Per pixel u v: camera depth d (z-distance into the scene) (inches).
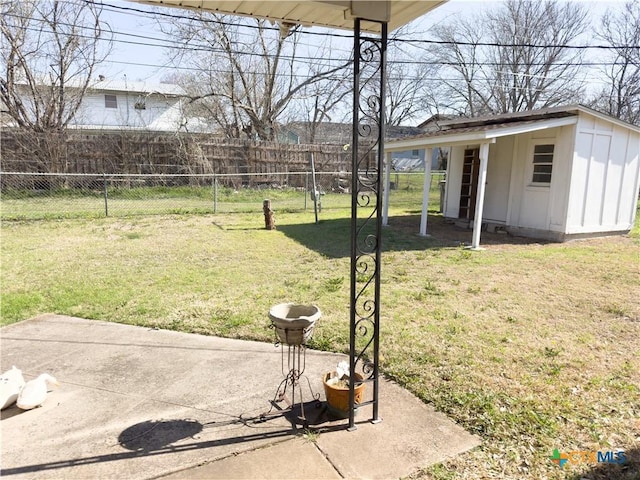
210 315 153.3
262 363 116.7
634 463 76.4
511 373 111.4
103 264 227.5
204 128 737.0
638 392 102.0
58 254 248.1
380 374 110.8
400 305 167.8
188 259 243.0
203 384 104.9
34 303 164.2
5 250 255.4
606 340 135.0
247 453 78.4
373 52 84.7
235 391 101.5
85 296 173.2
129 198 503.8
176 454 78.0
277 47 639.1
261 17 102.0
